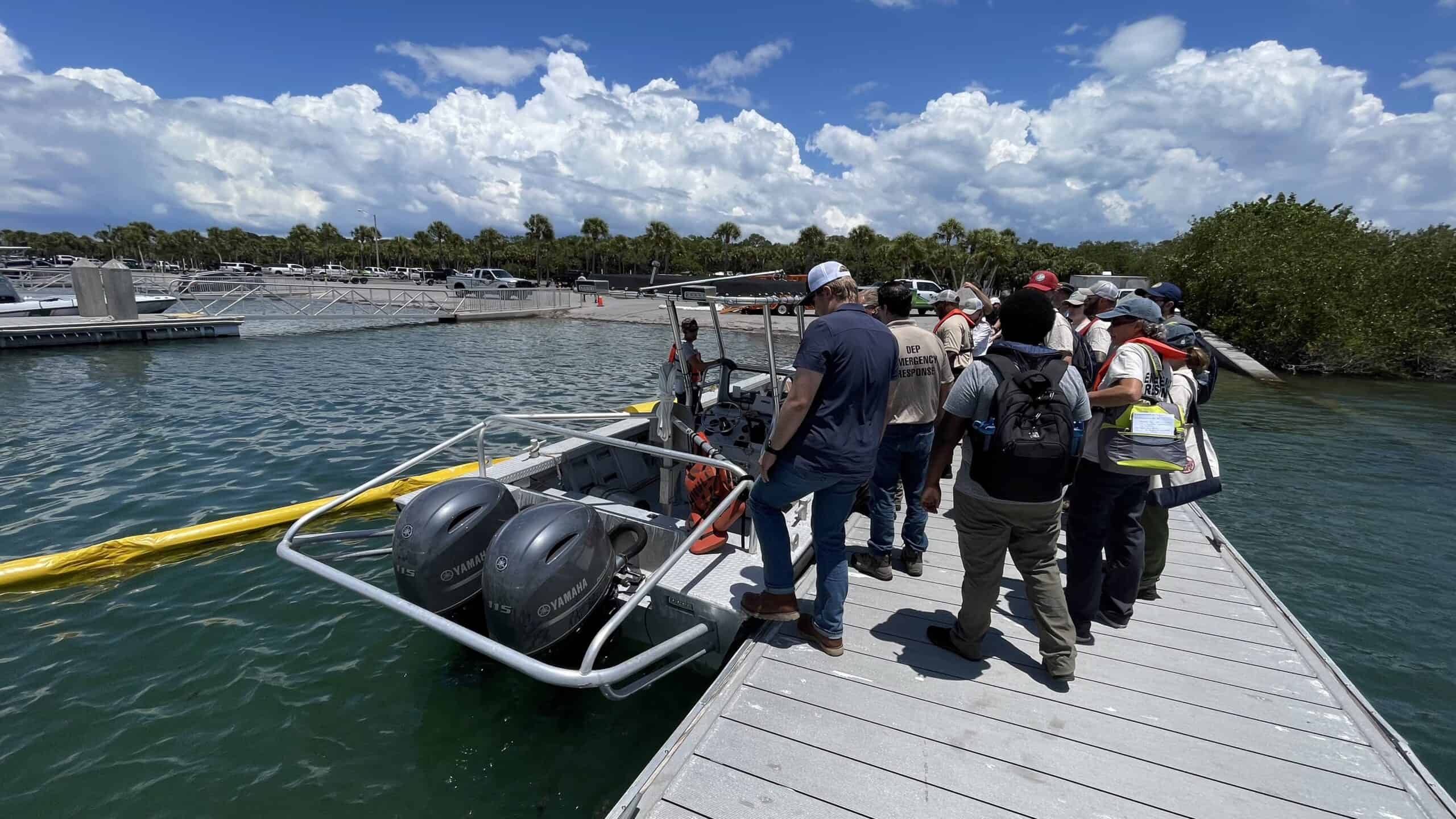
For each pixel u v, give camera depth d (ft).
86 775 9.80
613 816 7.20
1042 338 8.57
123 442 27.14
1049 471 8.25
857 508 16.12
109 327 55.72
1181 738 8.32
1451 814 7.08
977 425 8.57
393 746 10.43
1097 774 7.74
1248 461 30.58
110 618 13.99
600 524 10.95
